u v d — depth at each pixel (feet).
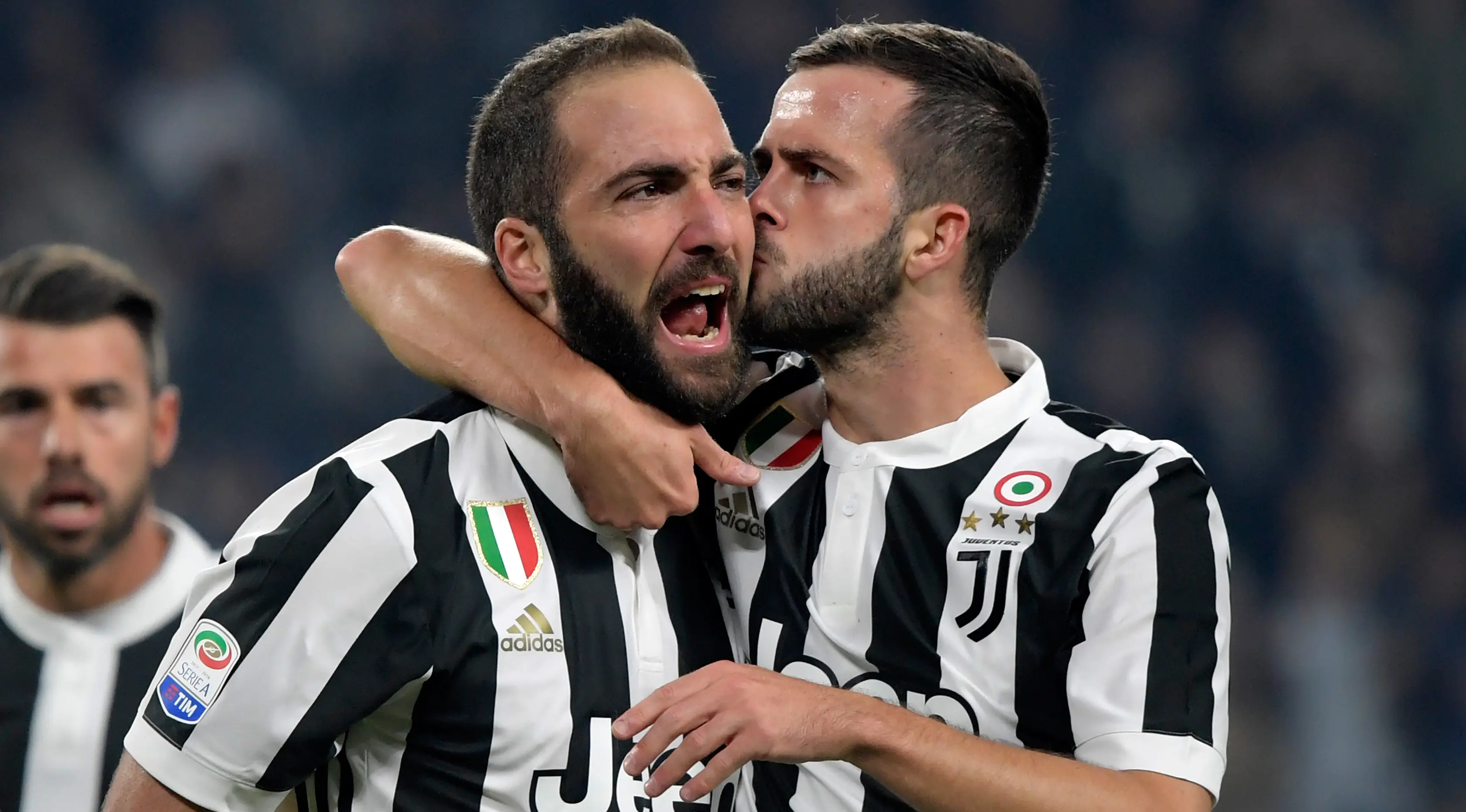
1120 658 23.49
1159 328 95.81
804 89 26.73
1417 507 91.76
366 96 100.17
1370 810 80.64
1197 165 101.30
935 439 25.91
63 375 35.09
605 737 23.71
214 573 23.31
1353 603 87.81
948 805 22.12
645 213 23.72
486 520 23.98
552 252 24.30
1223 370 94.17
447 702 23.20
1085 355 94.07
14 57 97.35
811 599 25.70
